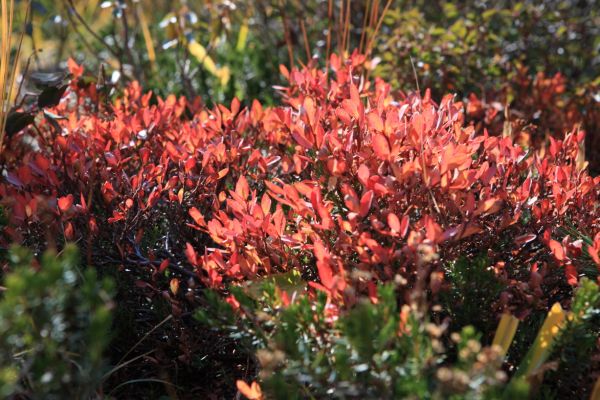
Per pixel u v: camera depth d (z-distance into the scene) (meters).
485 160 0.95
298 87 1.14
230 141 1.04
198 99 1.25
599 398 0.76
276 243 0.86
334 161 0.87
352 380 0.70
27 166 0.97
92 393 0.78
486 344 0.83
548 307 0.88
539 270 0.87
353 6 1.89
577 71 1.79
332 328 0.76
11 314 0.64
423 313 0.74
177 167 1.01
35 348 0.68
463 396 0.66
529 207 0.92
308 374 0.72
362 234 0.80
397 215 0.86
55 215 0.89
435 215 0.85
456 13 1.69
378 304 0.73
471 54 1.52
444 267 0.86
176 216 0.96
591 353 0.81
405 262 0.80
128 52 1.66
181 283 0.94
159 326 0.92
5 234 0.92
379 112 0.93
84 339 0.77
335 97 1.07
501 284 0.83
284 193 0.86
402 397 0.70
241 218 0.89
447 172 0.83
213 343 0.90
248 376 0.90
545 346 0.77
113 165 0.97
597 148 1.29
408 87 1.47
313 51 1.88
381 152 0.84
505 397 0.70
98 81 1.25
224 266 0.85
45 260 0.66
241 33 1.98
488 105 1.32
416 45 1.52
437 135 0.89
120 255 0.92
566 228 0.90
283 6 1.68
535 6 1.88
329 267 0.78
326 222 0.83
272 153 1.04
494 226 0.87
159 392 0.91
